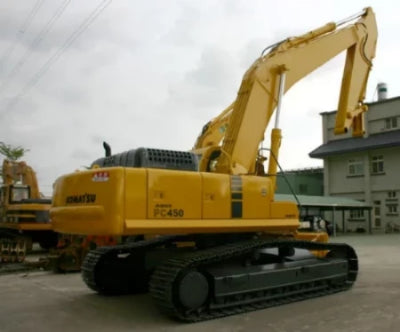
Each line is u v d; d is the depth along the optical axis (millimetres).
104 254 9031
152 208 7137
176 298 7078
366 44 11555
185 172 7602
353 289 9812
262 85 9305
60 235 14883
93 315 7633
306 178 42719
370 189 35969
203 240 8719
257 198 8430
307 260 9375
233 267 8055
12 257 15109
